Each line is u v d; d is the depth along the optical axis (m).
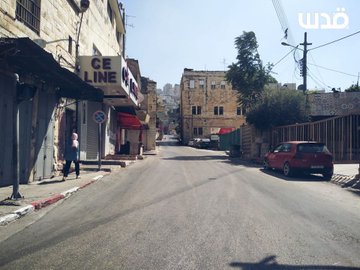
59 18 15.08
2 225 6.96
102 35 24.52
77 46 17.72
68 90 14.49
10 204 8.32
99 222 7.23
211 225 7.02
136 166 20.77
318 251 5.52
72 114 17.73
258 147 29.78
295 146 16.75
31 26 12.39
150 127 52.44
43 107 13.31
